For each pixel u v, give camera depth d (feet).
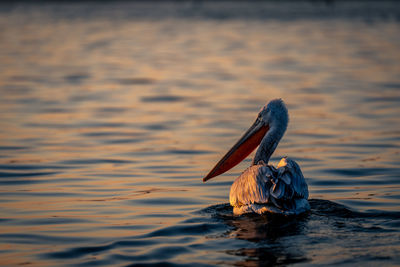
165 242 37.83
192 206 48.03
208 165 62.90
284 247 35.68
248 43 201.67
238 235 38.50
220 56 168.25
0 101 102.37
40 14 366.63
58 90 114.73
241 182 44.86
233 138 75.31
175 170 60.95
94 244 38.34
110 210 47.19
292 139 74.38
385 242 36.19
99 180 57.06
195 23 297.53
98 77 132.16
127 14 375.86
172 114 91.56
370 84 115.75
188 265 33.58
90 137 76.59
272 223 40.55
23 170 60.49
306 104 97.71
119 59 165.07
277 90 111.86
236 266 33.09
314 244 36.01
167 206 48.16
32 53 177.88
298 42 202.18
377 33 228.43
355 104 96.58
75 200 50.26
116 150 69.62
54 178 57.62
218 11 396.57
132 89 116.16
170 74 135.74
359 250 34.81
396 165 60.80
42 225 43.24
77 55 174.09
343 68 139.54
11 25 281.54
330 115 88.58
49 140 74.69
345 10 380.58
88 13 383.65
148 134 78.28
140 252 36.22
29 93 110.83
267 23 289.74
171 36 231.30
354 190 52.13
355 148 68.80
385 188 52.60
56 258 35.83
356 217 42.29
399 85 113.39
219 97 105.70
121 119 88.28
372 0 524.11
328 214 42.98
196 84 121.08
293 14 352.69
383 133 76.28
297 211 40.42
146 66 150.10
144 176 58.59
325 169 59.88
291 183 41.65
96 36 232.73
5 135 77.25
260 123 51.44
